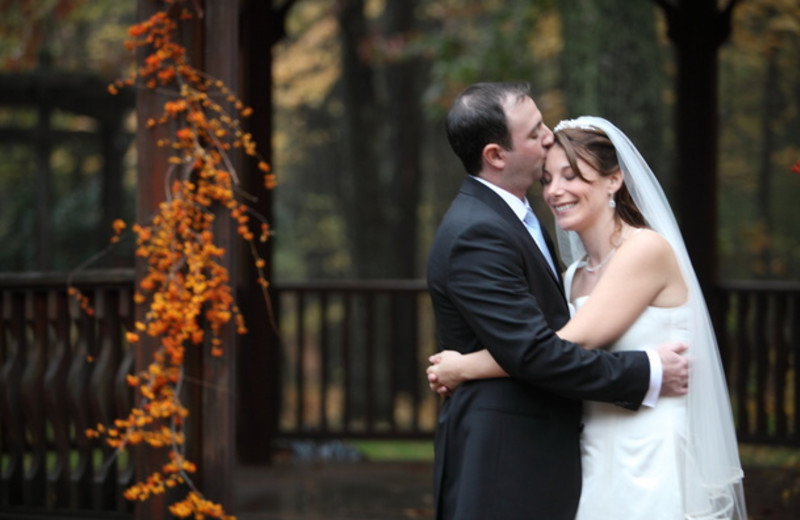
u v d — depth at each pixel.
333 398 19.28
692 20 8.45
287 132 24.77
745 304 8.62
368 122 17.03
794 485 7.35
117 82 5.53
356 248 17.19
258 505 7.29
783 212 18.89
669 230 4.28
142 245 5.48
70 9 14.16
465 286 4.06
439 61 14.57
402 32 17.16
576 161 4.24
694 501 4.11
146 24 5.45
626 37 10.20
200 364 5.63
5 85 13.81
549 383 3.98
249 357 8.58
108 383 6.09
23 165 19.73
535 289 4.14
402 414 16.97
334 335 23.73
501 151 4.18
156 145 5.52
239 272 8.51
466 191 4.26
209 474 5.55
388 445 12.66
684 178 8.61
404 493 7.68
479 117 4.17
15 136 14.99
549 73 18.95
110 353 6.10
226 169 5.51
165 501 5.61
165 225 5.39
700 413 4.20
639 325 4.21
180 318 5.34
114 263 15.24
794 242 18.66
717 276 8.72
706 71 8.50
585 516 4.18
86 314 6.16
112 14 19.70
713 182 8.58
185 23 5.48
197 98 5.43
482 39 14.97
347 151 18.00
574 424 4.23
